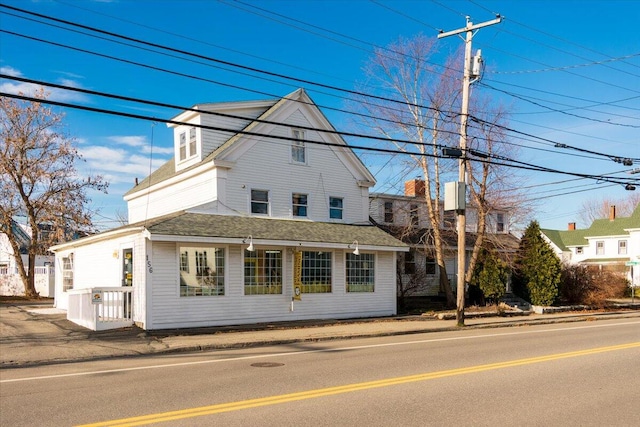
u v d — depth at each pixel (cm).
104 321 1745
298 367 1085
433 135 2673
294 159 2405
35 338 1574
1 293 3925
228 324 1925
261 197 2289
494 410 732
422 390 852
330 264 2244
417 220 3006
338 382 917
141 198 2900
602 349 1340
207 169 2231
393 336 1750
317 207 2447
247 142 2247
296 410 728
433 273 3183
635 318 2581
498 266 2764
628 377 969
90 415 707
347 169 2575
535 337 1650
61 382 953
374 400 785
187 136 2448
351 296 2289
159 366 1130
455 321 2227
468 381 925
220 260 1939
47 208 3456
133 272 1850
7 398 818
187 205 2419
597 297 3047
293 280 2105
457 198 2044
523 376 973
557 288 2902
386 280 2422
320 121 2480
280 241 2022
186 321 1828
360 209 2608
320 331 1795
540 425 666
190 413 714
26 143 3388
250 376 987
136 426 653
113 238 2055
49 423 670
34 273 3703
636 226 5231
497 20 1945
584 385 898
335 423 666
